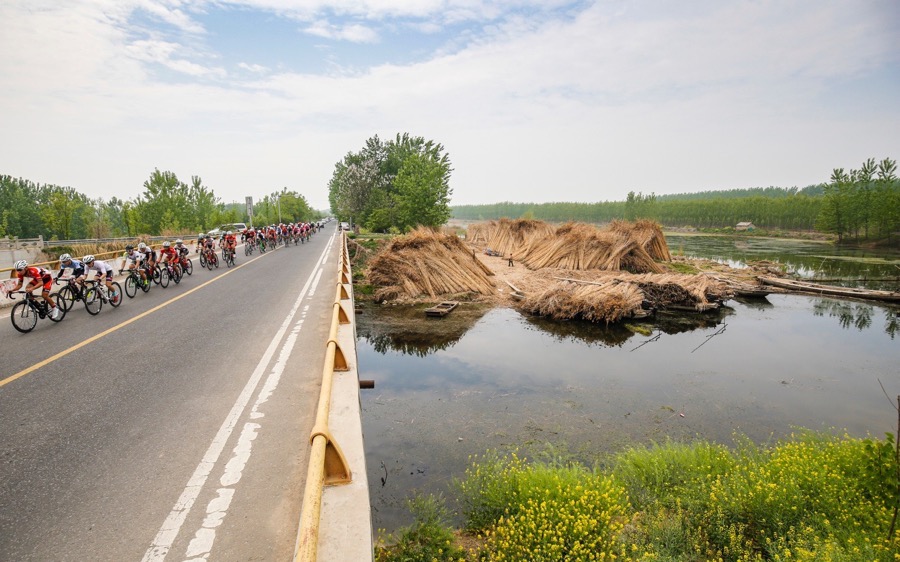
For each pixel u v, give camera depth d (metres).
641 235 31.17
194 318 9.52
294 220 88.75
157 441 4.34
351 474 3.60
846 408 8.78
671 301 18.19
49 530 3.10
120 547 2.96
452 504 5.46
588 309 15.52
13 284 11.38
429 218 41.47
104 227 55.22
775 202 107.75
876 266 34.62
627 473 5.86
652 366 11.08
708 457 5.95
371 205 53.22
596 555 4.15
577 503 4.75
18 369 6.34
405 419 7.93
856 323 16.22
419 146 59.72
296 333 8.26
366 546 2.78
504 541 4.37
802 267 33.91
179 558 2.86
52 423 4.70
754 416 8.35
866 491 4.87
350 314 9.66
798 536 4.27
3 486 3.61
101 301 10.14
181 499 3.47
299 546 2.21
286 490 3.60
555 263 26.66
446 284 19.61
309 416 4.86
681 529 4.58
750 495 4.85
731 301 20.17
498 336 13.70
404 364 11.02
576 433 7.53
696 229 114.19
